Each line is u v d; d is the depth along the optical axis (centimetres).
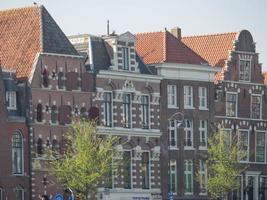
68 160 17600
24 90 17950
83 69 18675
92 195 18138
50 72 18212
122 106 19300
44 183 17938
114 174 18888
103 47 19288
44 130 18062
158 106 19900
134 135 19475
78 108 18562
